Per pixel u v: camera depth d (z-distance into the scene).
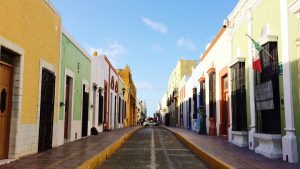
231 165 8.95
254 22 12.84
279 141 10.51
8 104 9.66
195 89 31.20
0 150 9.25
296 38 9.10
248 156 10.92
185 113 39.91
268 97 11.04
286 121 9.91
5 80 9.45
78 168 8.20
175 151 14.34
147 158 11.84
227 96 19.50
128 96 52.06
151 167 9.80
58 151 11.88
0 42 8.50
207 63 24.62
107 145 14.14
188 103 37.16
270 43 10.88
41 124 11.74
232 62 14.99
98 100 24.05
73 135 16.50
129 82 53.72
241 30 14.62
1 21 8.56
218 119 20.98
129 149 14.99
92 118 22.42
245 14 13.66
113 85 33.38
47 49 12.24
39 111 11.43
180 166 10.09
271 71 10.91
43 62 11.77
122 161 11.11
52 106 12.82
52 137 12.98
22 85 10.00
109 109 30.38
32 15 10.72
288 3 9.86
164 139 21.48
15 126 9.69
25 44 10.17
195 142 16.03
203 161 11.42
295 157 9.47
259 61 11.37
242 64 14.36
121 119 41.62
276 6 10.77
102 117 26.28
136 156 12.43
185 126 39.72
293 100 9.62
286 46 9.91
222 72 19.44
